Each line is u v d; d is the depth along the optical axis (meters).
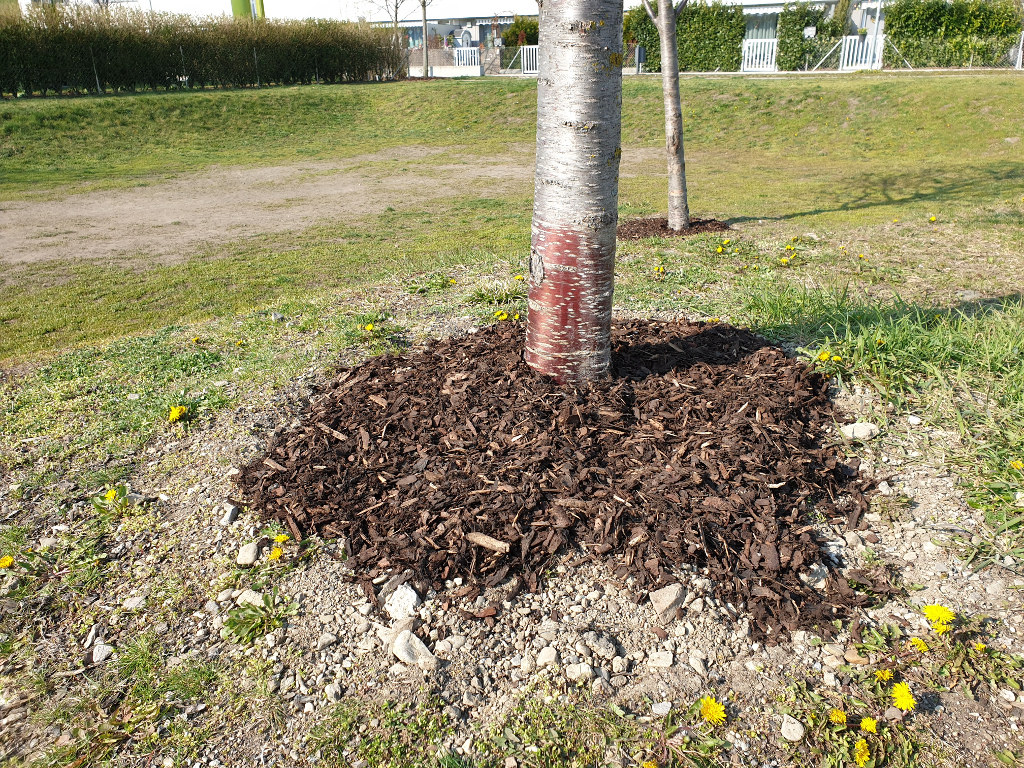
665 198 12.18
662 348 4.41
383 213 11.80
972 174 12.55
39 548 3.21
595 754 2.26
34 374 5.14
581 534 3.02
